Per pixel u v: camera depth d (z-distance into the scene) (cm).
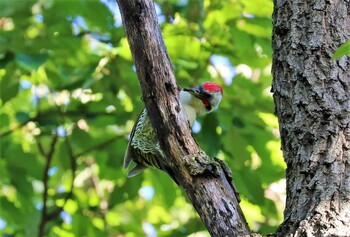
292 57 632
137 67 581
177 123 575
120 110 1184
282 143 615
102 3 1115
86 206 1325
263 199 1111
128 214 1488
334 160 571
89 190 1468
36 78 1188
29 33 1194
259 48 1112
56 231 1261
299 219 546
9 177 1202
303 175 576
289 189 584
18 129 1271
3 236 1197
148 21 579
